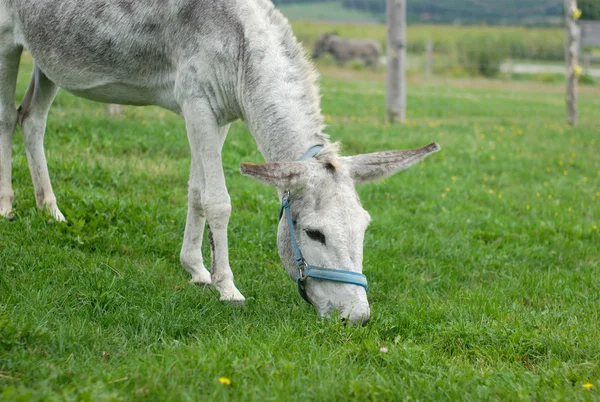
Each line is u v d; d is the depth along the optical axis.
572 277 6.04
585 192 9.62
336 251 3.92
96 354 3.80
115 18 5.01
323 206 3.96
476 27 42.47
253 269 5.59
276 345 3.94
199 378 3.42
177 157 8.75
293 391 3.39
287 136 4.41
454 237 7.11
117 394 3.11
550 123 15.76
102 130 9.00
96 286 4.72
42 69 5.55
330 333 4.00
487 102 19.30
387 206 8.03
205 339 4.10
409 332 4.46
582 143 13.27
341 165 4.10
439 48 34.41
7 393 2.97
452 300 5.18
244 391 3.31
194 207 5.12
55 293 4.54
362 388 3.41
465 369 3.88
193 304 4.76
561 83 28.94
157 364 3.49
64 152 7.88
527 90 25.03
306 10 48.41
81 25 5.12
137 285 4.91
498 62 30.53
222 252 4.88
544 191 9.46
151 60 5.00
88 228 5.70
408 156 4.20
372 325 4.37
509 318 4.74
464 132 13.22
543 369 3.90
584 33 37.91
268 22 4.71
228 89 4.74
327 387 3.40
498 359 4.09
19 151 7.54
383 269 5.89
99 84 5.24
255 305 4.86
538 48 36.19
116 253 5.46
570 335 4.37
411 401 3.42
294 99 4.52
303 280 4.18
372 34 39.22
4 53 5.68
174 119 10.66
